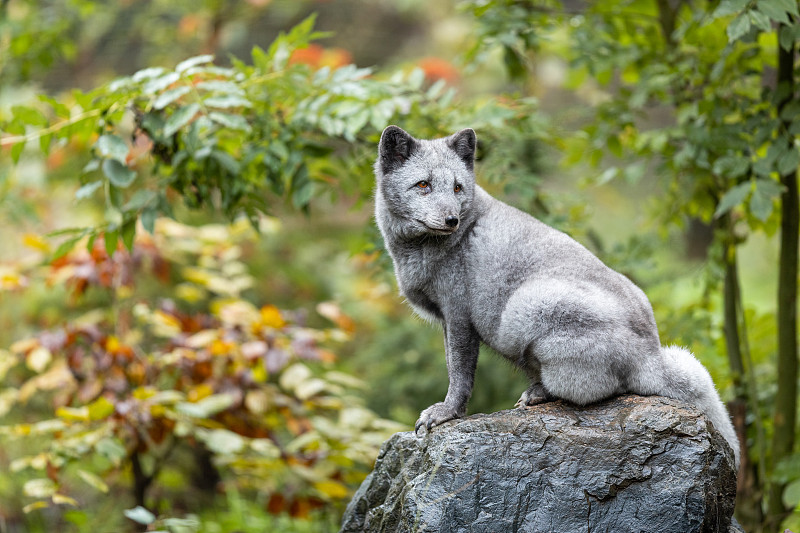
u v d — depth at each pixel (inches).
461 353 294.4
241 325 446.9
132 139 382.6
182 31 760.3
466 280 293.0
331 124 374.9
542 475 254.8
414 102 405.4
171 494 581.9
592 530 247.4
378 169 313.6
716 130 379.9
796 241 396.8
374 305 652.1
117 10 814.5
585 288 274.2
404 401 590.9
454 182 297.9
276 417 473.1
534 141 512.1
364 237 424.2
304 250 711.1
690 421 259.0
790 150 353.7
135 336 482.9
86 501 577.6
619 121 452.4
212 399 420.8
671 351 289.3
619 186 1046.4
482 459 258.7
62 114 362.3
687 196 431.2
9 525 554.3
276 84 392.8
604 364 270.4
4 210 590.2
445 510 251.1
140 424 414.3
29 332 590.9
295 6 858.8
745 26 308.2
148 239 475.8
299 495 469.1
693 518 244.2
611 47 446.9
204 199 404.8
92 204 656.4
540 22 450.9
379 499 286.5
